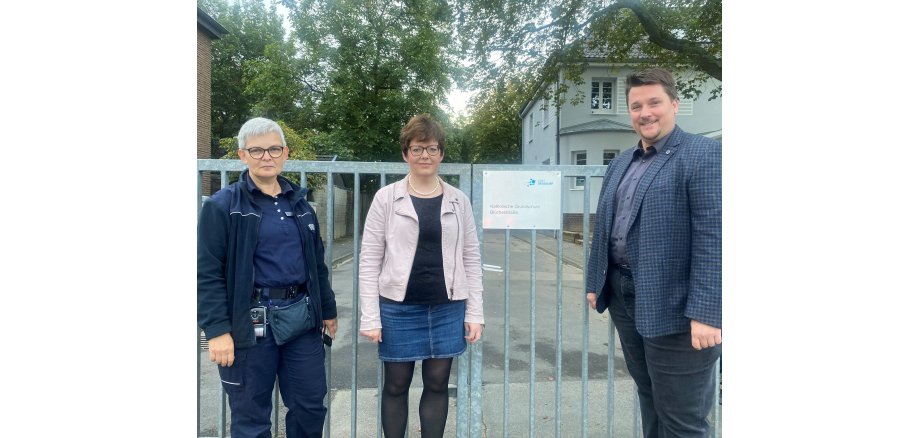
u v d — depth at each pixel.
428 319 2.15
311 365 2.12
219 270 1.89
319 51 20.31
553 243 16.16
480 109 16.47
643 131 1.93
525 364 4.58
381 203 2.14
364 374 4.28
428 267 2.10
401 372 2.18
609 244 2.15
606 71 20.34
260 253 1.96
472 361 2.43
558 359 2.51
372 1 20.56
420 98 21.81
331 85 20.80
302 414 2.13
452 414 3.18
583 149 20.23
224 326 1.87
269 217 2.00
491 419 3.21
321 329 2.17
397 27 21.36
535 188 2.40
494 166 2.37
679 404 1.90
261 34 27.11
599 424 3.15
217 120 26.81
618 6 11.48
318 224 2.21
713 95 13.28
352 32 20.75
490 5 13.10
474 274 2.26
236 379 1.94
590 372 4.34
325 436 2.44
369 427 3.05
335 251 12.76
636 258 1.94
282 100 20.80
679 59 12.03
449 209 2.12
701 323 1.72
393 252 2.10
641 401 2.26
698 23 10.73
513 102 15.78
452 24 14.41
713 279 1.72
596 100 20.80
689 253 1.83
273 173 1.96
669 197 1.84
